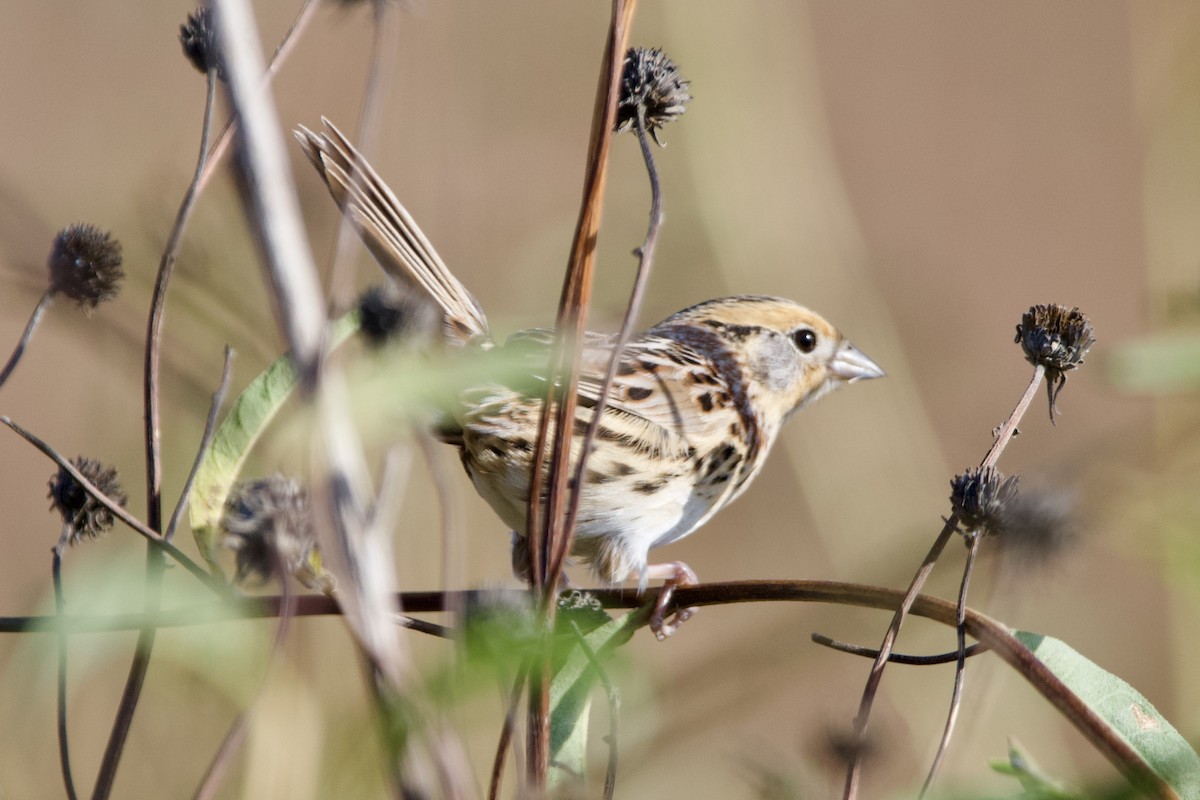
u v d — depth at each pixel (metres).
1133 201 21.41
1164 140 15.30
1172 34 15.63
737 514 17.75
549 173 18.20
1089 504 5.81
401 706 4.43
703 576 17.39
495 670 4.92
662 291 17.59
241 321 6.76
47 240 6.96
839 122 22.70
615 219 17.80
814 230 17.64
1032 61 23.33
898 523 15.93
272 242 4.52
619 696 6.30
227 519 4.84
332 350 4.79
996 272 20.69
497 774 5.02
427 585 12.73
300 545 4.79
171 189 8.27
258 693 4.83
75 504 6.23
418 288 8.77
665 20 17.81
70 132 16.81
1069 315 6.43
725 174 17.52
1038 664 5.18
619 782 7.54
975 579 8.69
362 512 4.50
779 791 5.81
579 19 18.81
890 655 5.73
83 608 5.70
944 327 18.94
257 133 4.56
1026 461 17.47
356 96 16.84
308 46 16.77
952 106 22.86
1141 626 13.63
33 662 6.10
